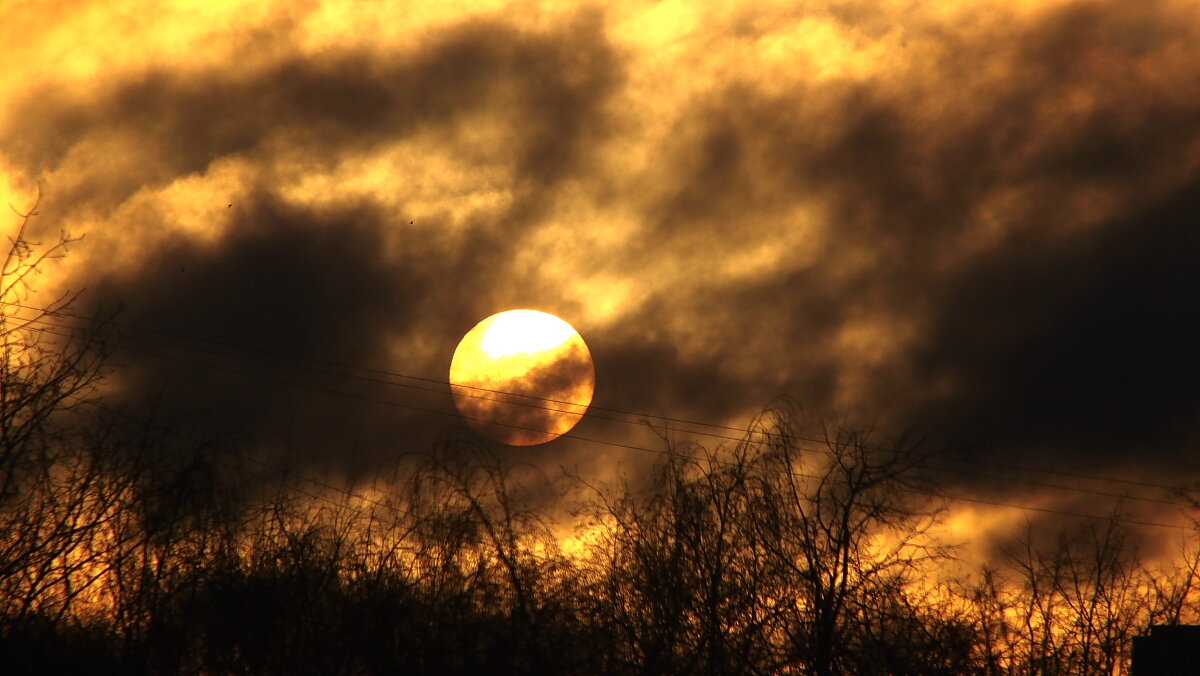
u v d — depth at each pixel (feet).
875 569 193.47
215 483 169.07
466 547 178.81
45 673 148.97
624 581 189.37
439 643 169.07
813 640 186.09
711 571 189.16
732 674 183.42
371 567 174.81
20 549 149.28
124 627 158.20
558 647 173.99
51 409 153.99
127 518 161.48
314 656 166.50
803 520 195.52
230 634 163.63
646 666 180.45
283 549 173.06
